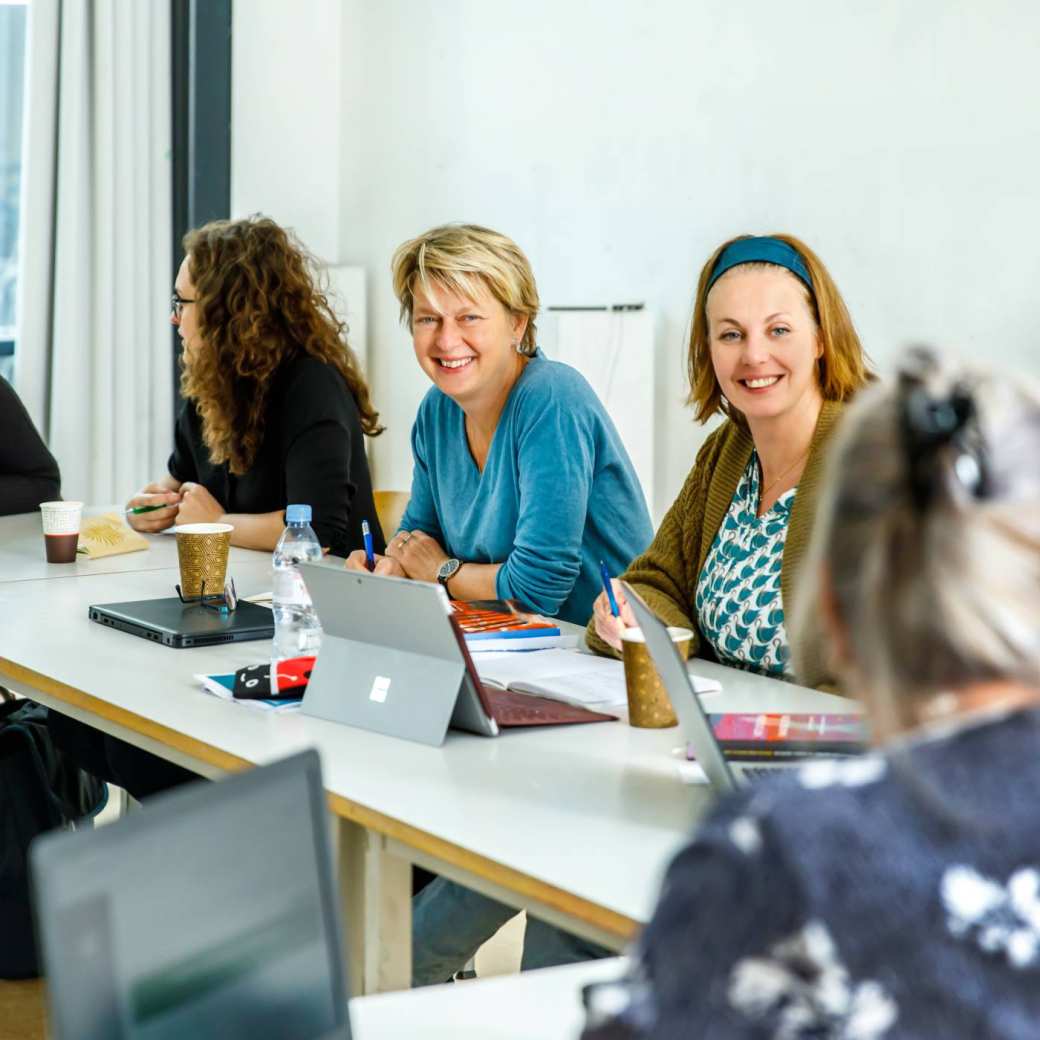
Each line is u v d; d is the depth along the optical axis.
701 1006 0.67
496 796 1.52
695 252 4.46
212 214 5.27
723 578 2.18
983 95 3.72
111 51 4.95
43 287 4.95
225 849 0.88
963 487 0.71
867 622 0.73
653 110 4.53
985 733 0.68
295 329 3.21
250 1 5.30
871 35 3.95
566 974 1.22
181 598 2.49
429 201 5.30
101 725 1.94
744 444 2.24
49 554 2.91
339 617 1.83
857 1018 0.64
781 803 0.68
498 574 2.57
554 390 2.58
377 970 1.55
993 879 0.65
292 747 1.70
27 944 2.60
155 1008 0.82
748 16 4.24
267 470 3.23
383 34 5.38
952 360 0.78
